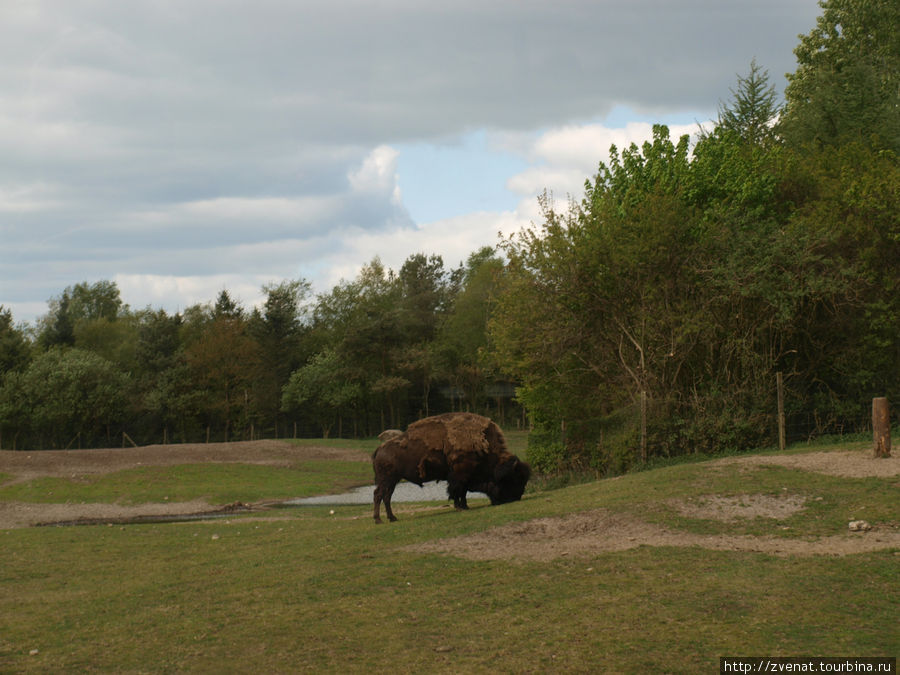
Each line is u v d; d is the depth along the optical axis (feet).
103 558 47.78
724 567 29.81
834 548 31.78
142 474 114.32
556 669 21.38
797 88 139.85
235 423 207.72
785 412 70.44
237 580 35.37
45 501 97.19
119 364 243.81
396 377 208.74
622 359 78.69
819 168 87.25
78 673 23.67
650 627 23.91
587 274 77.30
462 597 28.91
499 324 84.79
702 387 75.15
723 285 70.54
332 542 42.98
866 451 51.98
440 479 51.72
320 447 150.92
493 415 232.94
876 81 121.80
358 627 26.35
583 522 39.52
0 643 27.55
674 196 78.38
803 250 71.15
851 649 21.16
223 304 232.73
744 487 43.06
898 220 70.85
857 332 73.92
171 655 24.82
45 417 182.50
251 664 23.53
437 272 347.77
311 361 218.79
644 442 69.56
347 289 252.01
